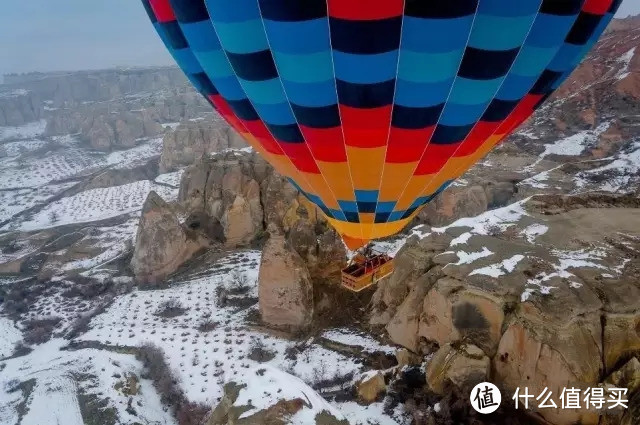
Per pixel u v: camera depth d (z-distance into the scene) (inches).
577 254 761.6
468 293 718.5
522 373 671.8
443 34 330.6
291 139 446.9
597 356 639.8
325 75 373.7
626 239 797.9
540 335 650.8
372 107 383.6
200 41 400.8
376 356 852.6
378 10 316.5
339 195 488.1
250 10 347.9
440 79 364.2
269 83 400.2
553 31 360.8
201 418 776.9
